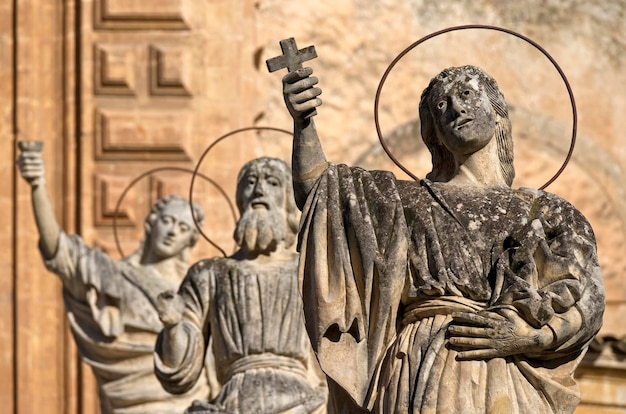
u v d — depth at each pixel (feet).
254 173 65.92
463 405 47.14
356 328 48.78
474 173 50.01
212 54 90.84
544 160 94.43
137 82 90.68
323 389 64.59
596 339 82.28
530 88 95.14
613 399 82.38
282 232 65.41
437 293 48.37
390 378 48.03
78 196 89.56
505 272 48.14
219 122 90.17
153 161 89.66
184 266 80.59
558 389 47.73
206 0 91.30
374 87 93.61
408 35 94.48
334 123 92.79
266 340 64.44
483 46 95.25
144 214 89.20
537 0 95.96
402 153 93.15
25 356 87.86
